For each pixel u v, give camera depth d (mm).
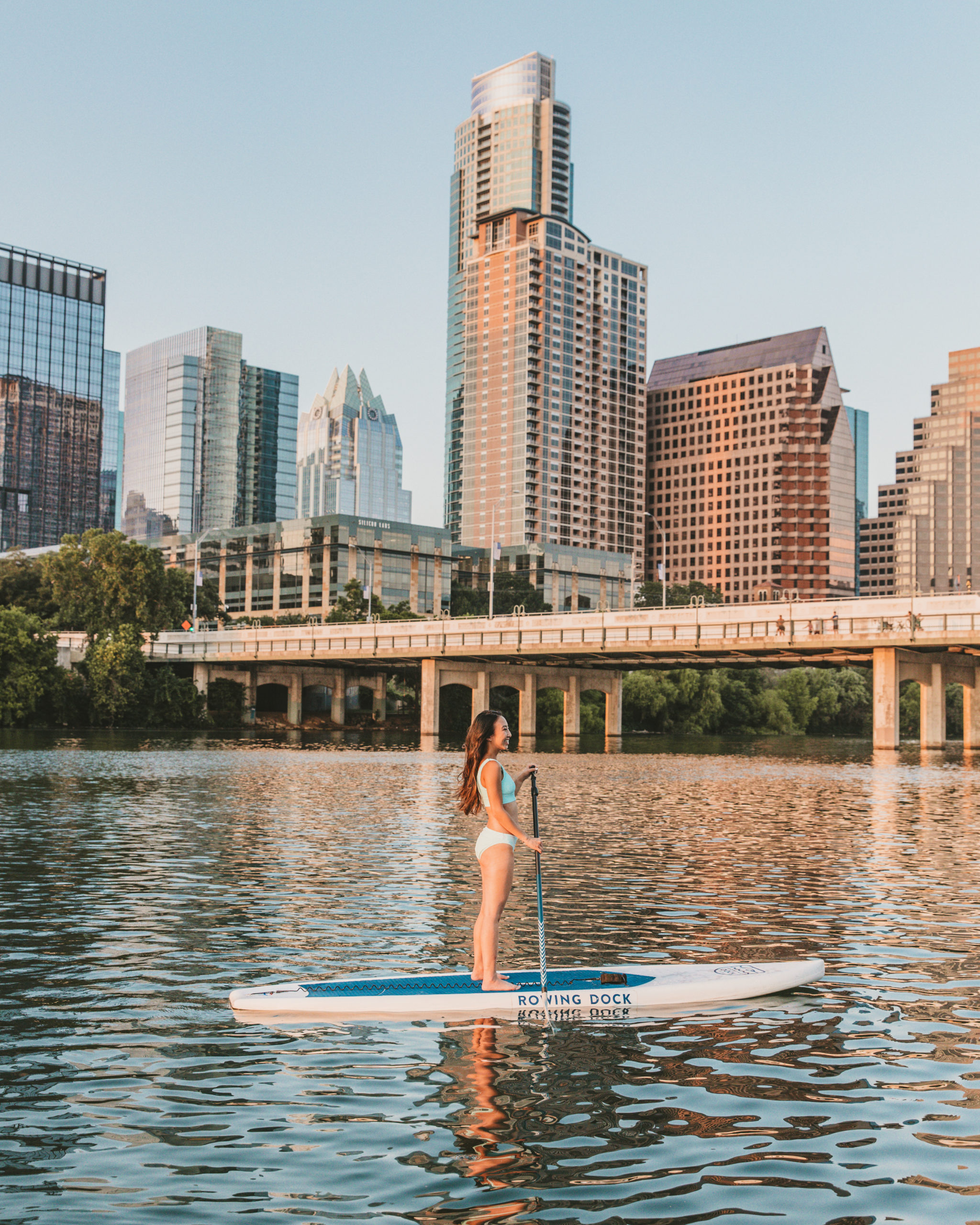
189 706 112875
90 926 15695
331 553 179000
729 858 23438
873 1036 10539
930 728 82188
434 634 97875
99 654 102250
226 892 18500
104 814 30859
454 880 19750
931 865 22484
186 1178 7410
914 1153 7809
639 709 131500
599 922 16141
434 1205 7004
